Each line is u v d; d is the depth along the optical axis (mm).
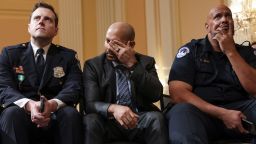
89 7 3812
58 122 1736
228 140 1887
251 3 3004
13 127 1648
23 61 1947
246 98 2000
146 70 1949
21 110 1703
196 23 3354
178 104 1804
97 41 3781
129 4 3725
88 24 3783
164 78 3416
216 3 3268
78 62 2057
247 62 2051
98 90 1911
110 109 1782
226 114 1784
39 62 1959
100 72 1959
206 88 2000
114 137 1851
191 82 1994
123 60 1916
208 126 1831
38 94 1905
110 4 3797
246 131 1746
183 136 1655
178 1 3438
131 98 1906
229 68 2012
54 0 3693
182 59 2033
